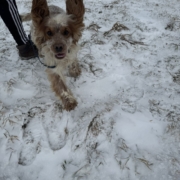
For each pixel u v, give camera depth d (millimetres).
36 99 708
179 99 671
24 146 559
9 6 746
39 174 503
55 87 705
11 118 628
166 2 1902
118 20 1270
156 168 493
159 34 1076
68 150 551
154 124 601
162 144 545
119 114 638
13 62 892
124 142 555
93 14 1365
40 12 644
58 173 501
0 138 581
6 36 1095
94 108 669
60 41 636
